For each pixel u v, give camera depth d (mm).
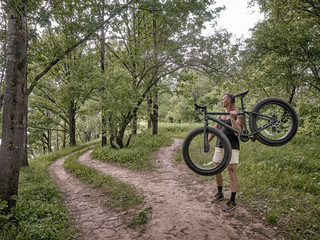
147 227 3342
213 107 25484
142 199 4547
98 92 11070
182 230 3133
